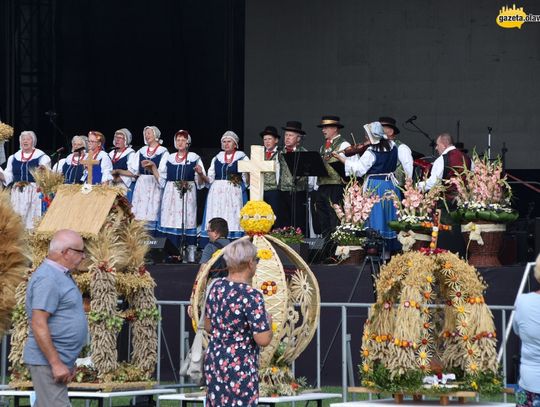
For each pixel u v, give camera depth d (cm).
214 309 1302
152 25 3747
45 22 3603
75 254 1383
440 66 3772
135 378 1638
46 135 3612
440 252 1451
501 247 2194
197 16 3769
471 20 3747
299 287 1581
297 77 3875
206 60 3781
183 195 2769
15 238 1596
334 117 2675
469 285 1433
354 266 2070
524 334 1295
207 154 3797
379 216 2412
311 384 2042
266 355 1540
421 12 3784
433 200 2141
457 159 2350
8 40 3534
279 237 2159
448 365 1466
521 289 1927
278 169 2642
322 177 2627
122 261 1639
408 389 1405
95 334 1593
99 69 3725
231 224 2753
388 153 2458
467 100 3747
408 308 1407
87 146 2889
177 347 2111
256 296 1291
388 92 3806
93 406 1917
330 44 3850
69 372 1356
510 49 3725
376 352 1438
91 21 3697
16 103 3556
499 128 3722
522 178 3666
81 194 1661
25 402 1920
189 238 2802
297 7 3878
